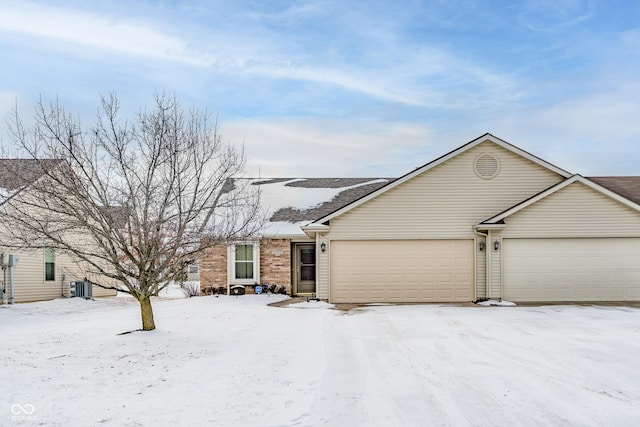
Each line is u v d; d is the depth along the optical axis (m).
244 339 10.04
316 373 7.21
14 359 8.22
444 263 16.95
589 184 16.28
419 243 17.03
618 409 5.41
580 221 16.41
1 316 15.23
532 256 16.47
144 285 10.58
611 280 16.33
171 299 21.20
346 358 8.18
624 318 12.33
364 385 6.54
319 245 17.16
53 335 10.69
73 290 21.67
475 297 16.75
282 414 5.42
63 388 6.48
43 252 18.91
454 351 8.55
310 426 5.04
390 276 17.00
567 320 12.05
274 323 12.32
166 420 5.24
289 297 19.47
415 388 6.34
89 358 8.30
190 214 10.45
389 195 17.12
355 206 17.11
